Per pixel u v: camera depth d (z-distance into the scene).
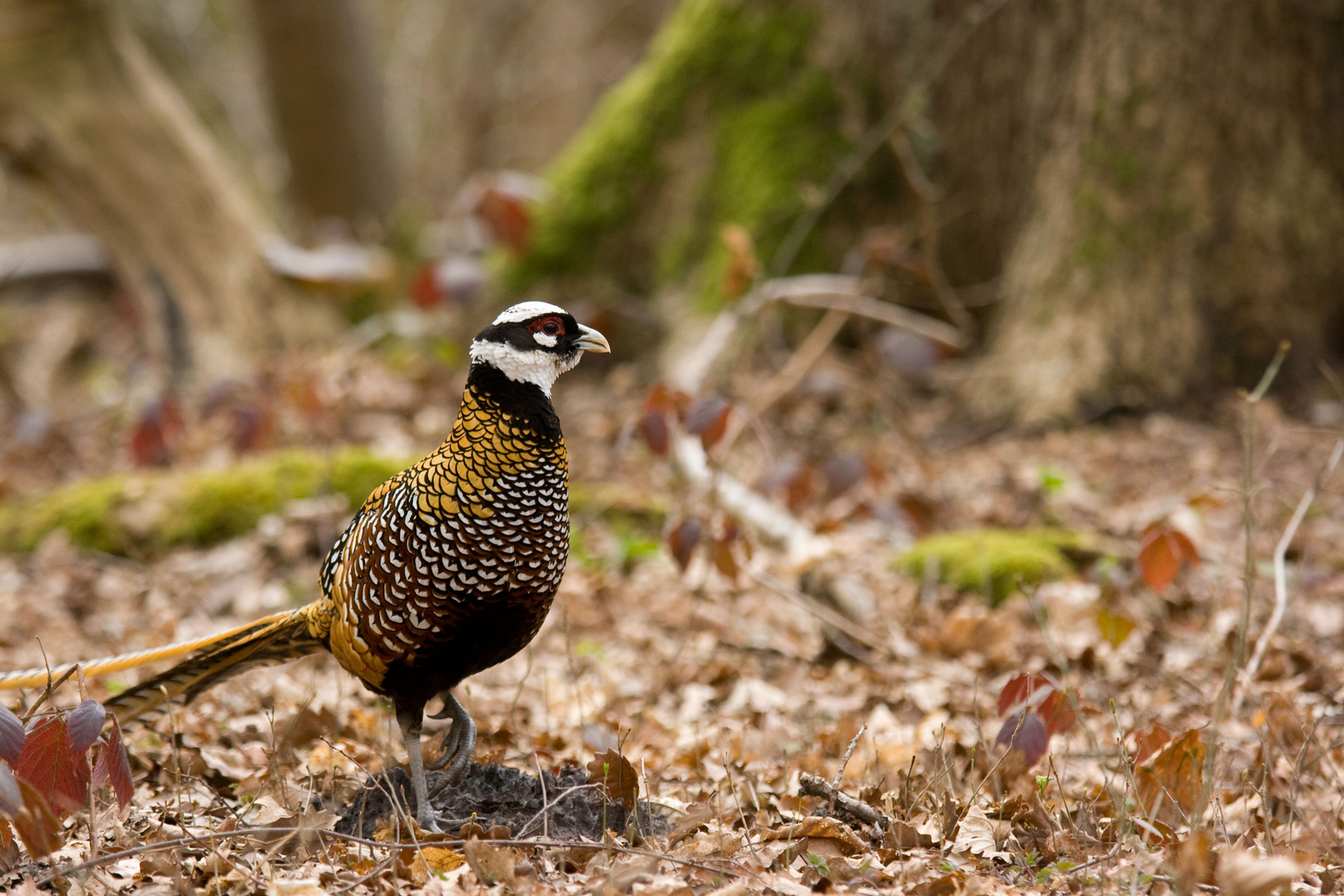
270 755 6.12
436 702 7.90
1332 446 13.83
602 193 18.47
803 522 11.84
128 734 7.04
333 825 5.73
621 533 11.67
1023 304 16.19
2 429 16.75
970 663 8.85
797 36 17.94
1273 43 15.78
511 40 31.17
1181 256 15.70
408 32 33.22
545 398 5.45
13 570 10.89
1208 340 15.66
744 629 9.79
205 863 5.23
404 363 16.94
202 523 11.25
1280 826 5.92
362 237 22.17
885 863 5.37
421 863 5.14
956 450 14.88
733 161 17.91
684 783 6.63
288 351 17.27
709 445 8.56
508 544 5.36
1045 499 12.36
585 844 5.14
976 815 5.78
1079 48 16.16
